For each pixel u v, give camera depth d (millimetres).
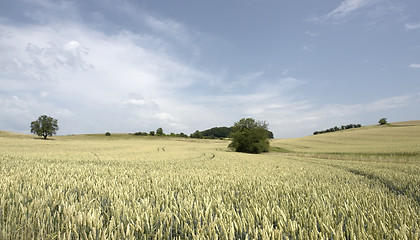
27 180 7145
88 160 18359
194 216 3965
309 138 75312
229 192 5812
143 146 51281
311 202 4980
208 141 97812
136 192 5836
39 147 37906
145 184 6973
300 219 3785
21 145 39969
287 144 64250
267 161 20078
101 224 3436
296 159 24781
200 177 8633
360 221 3605
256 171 11828
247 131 48688
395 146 41750
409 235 3143
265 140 50625
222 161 19234
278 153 45062
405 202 5176
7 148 33781
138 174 9914
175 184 7219
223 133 145250
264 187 6840
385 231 3246
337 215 4168
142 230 3346
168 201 4902
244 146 49875
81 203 4371
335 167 15594
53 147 39125
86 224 3541
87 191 5957
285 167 14578
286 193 5984
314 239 3070
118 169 11898
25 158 17656
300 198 5238
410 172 12289
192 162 17859
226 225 3361
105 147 43969
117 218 3771
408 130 66938
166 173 10195
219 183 7414
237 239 3330
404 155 31672
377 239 3094
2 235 3066
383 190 6852
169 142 81438
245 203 4953
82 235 3252
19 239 3152
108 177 8688
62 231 3424
